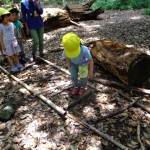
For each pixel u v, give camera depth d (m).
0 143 1.47
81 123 1.54
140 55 1.80
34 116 1.68
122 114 1.60
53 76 2.20
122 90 1.87
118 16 4.39
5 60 2.65
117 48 2.04
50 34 3.44
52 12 3.57
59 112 1.66
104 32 3.30
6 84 2.14
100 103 1.75
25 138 1.49
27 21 2.39
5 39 2.22
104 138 1.42
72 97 1.85
